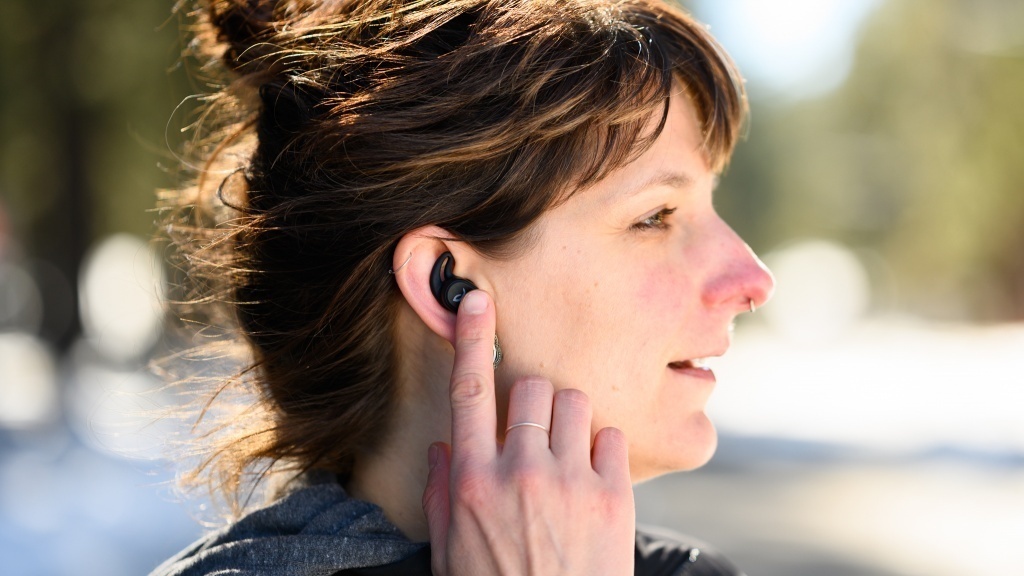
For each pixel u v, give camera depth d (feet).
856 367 63.87
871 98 69.62
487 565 3.99
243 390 4.94
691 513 25.61
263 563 4.25
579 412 4.18
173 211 5.66
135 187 36.78
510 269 4.30
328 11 4.66
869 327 112.37
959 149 62.28
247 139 5.08
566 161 4.17
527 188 4.17
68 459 25.22
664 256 4.42
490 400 4.18
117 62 33.71
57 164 35.73
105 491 21.98
